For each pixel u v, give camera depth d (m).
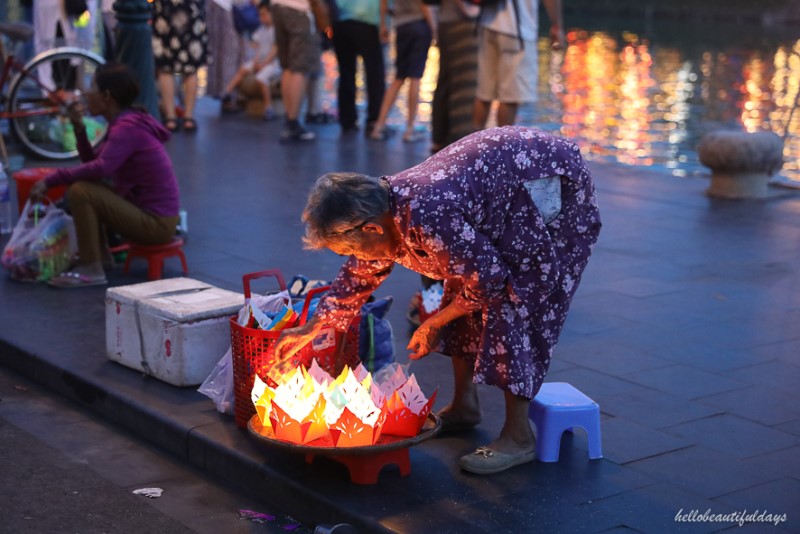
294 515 3.80
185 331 4.62
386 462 3.80
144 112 6.18
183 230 7.22
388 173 9.38
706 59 21.14
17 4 12.81
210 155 10.16
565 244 3.77
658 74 18.61
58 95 9.73
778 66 19.98
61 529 3.69
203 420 4.36
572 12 36.78
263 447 4.10
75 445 4.43
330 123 12.38
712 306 5.96
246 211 8.01
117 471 4.20
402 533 3.43
